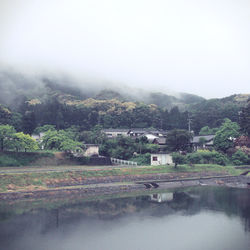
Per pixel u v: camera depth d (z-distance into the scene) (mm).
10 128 60875
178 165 65188
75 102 184375
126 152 73000
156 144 77438
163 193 48562
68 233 28062
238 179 62312
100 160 67625
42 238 26609
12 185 43562
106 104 155375
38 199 41875
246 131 79188
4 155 58250
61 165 62656
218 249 24562
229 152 75750
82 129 111875
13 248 24203
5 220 31719
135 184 52969
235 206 39531
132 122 125250
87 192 47656
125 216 34281
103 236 27422
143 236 27562
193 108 170750
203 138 86812
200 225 31094
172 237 27375
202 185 57062
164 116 128500
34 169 52781
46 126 102500
